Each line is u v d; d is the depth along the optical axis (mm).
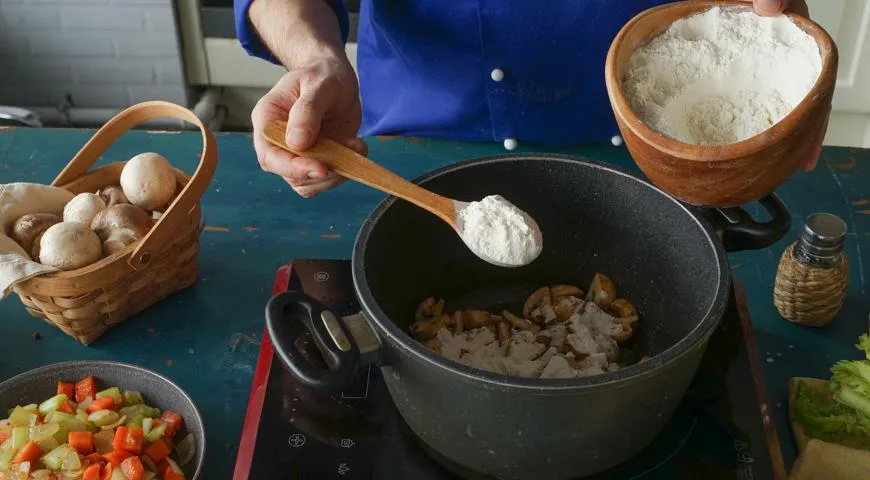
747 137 685
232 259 968
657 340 786
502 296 876
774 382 799
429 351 571
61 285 797
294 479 675
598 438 599
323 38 945
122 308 871
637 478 672
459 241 824
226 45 1999
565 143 1158
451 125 1153
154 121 2049
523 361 764
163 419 756
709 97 717
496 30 1062
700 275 690
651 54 730
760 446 692
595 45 1064
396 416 728
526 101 1118
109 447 743
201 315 906
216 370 846
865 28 1716
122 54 2006
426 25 1080
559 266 856
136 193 893
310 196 870
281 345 598
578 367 760
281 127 769
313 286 857
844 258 822
